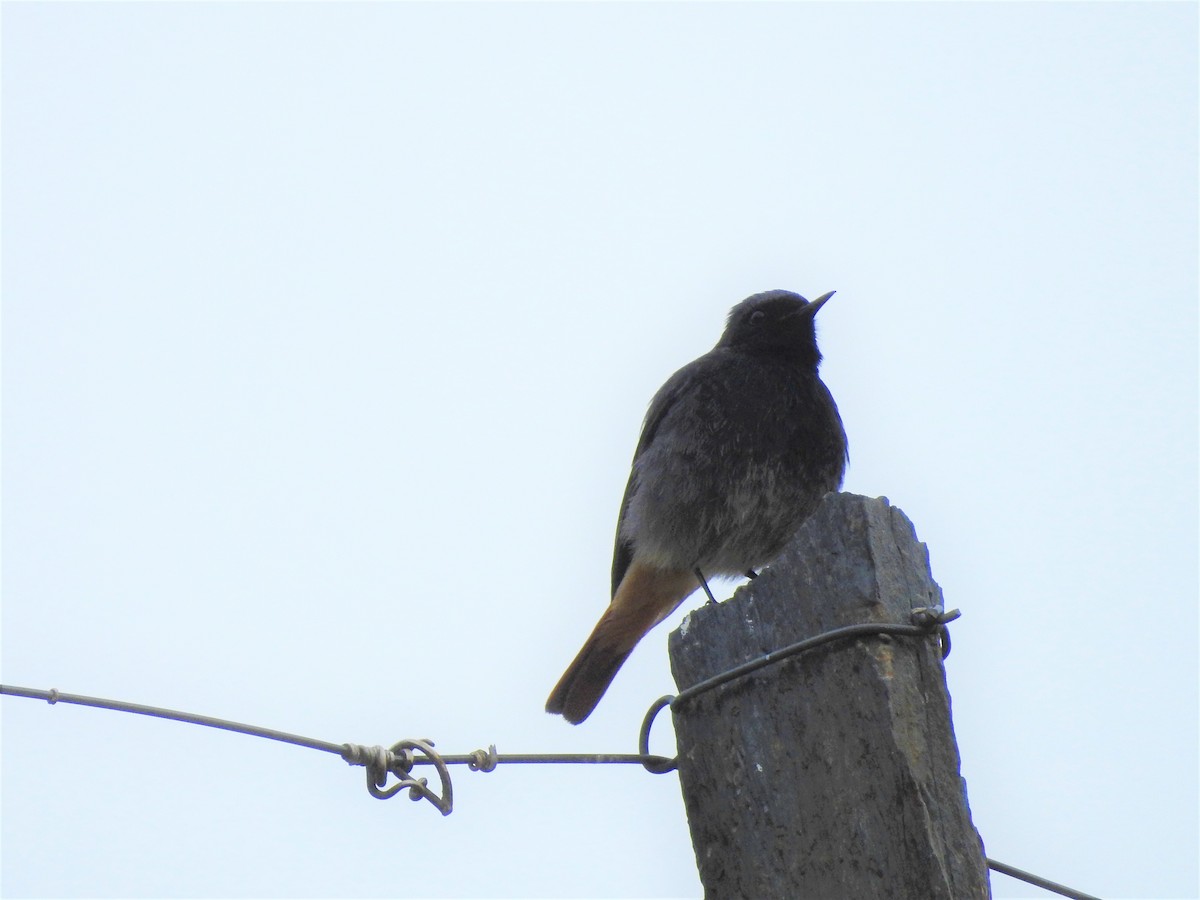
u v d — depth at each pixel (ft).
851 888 24.62
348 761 28.32
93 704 26.45
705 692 27.09
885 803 24.52
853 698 25.18
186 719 27.07
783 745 25.94
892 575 25.73
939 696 25.40
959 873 24.09
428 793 28.63
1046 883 29.94
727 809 26.45
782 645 26.27
